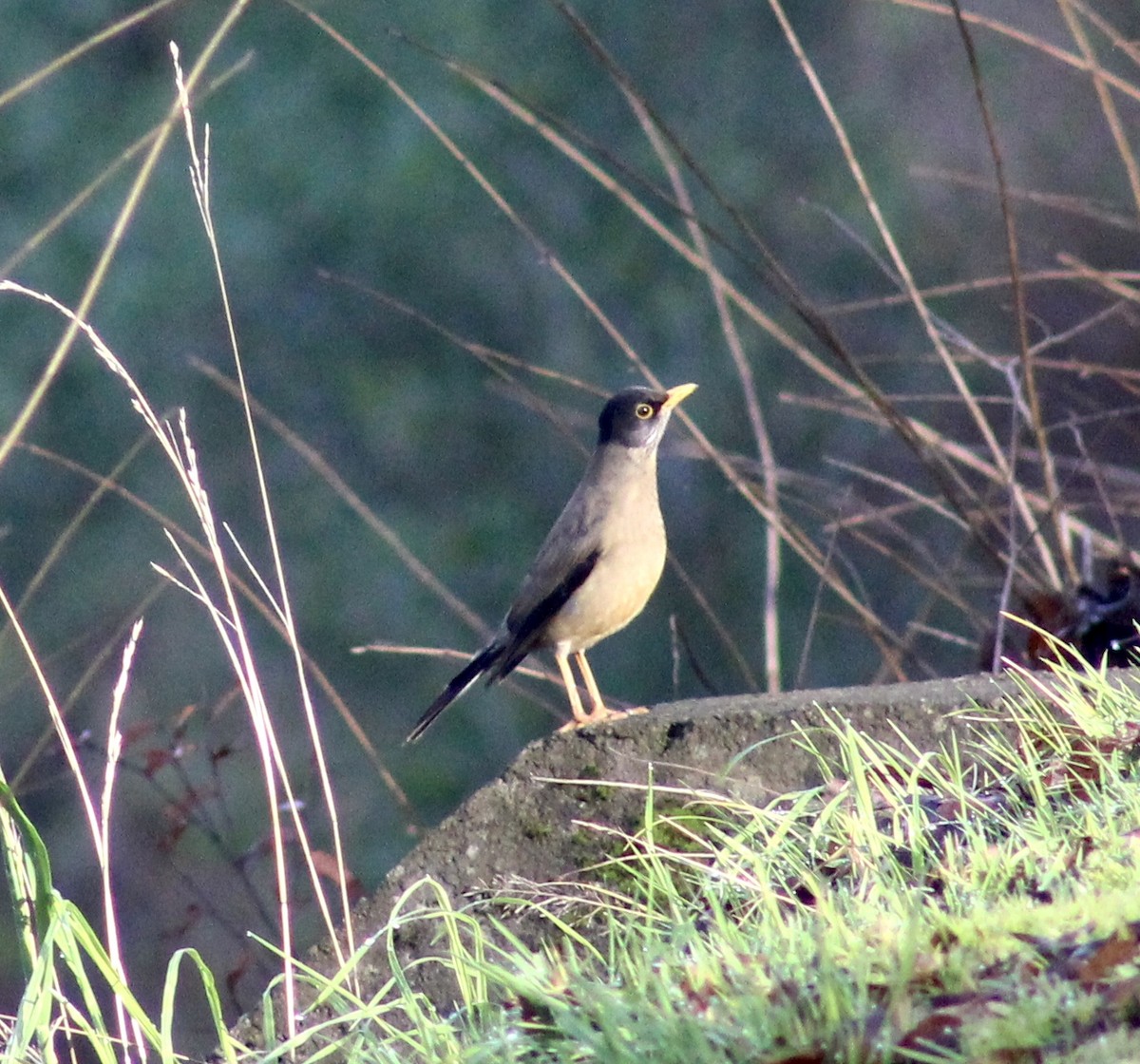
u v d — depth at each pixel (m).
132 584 15.36
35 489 15.70
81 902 13.23
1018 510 8.94
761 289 15.28
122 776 12.88
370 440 15.76
